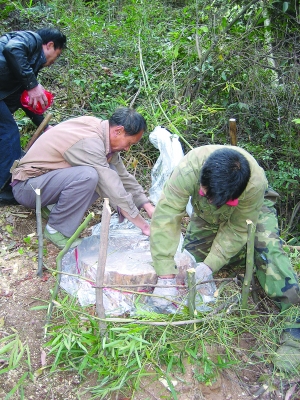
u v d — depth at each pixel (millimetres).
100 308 2285
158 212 2492
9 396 2215
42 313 2676
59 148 2928
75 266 2873
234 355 2568
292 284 2662
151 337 2498
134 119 2850
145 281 2660
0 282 2857
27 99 3406
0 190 3363
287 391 2504
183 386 2383
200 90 4453
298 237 4207
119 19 6207
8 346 2314
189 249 3133
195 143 4215
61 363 2445
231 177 2082
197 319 2463
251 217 2551
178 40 4500
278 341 2678
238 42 4230
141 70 4414
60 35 3521
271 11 4344
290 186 4309
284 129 4277
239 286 2963
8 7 5465
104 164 2885
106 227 2121
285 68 4395
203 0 4648
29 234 3271
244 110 4398
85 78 4590
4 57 3223
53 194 2967
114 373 2326
